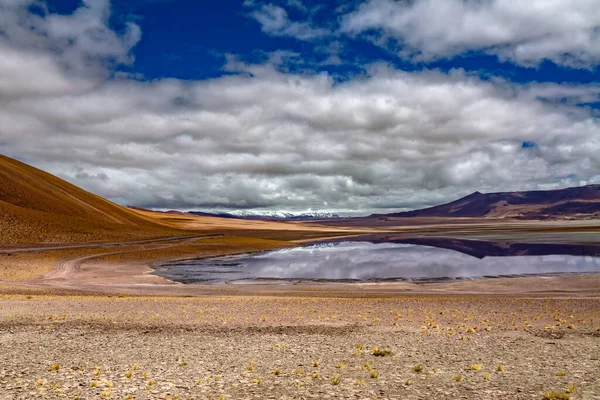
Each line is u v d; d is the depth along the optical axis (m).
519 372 14.88
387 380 14.04
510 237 169.50
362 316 27.70
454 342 19.95
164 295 45.09
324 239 197.12
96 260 89.81
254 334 21.84
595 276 55.84
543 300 36.66
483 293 45.38
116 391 12.65
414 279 60.59
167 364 16.06
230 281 61.91
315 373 14.80
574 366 15.60
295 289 50.53
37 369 15.08
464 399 12.04
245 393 12.69
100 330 22.70
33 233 116.31
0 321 25.00
